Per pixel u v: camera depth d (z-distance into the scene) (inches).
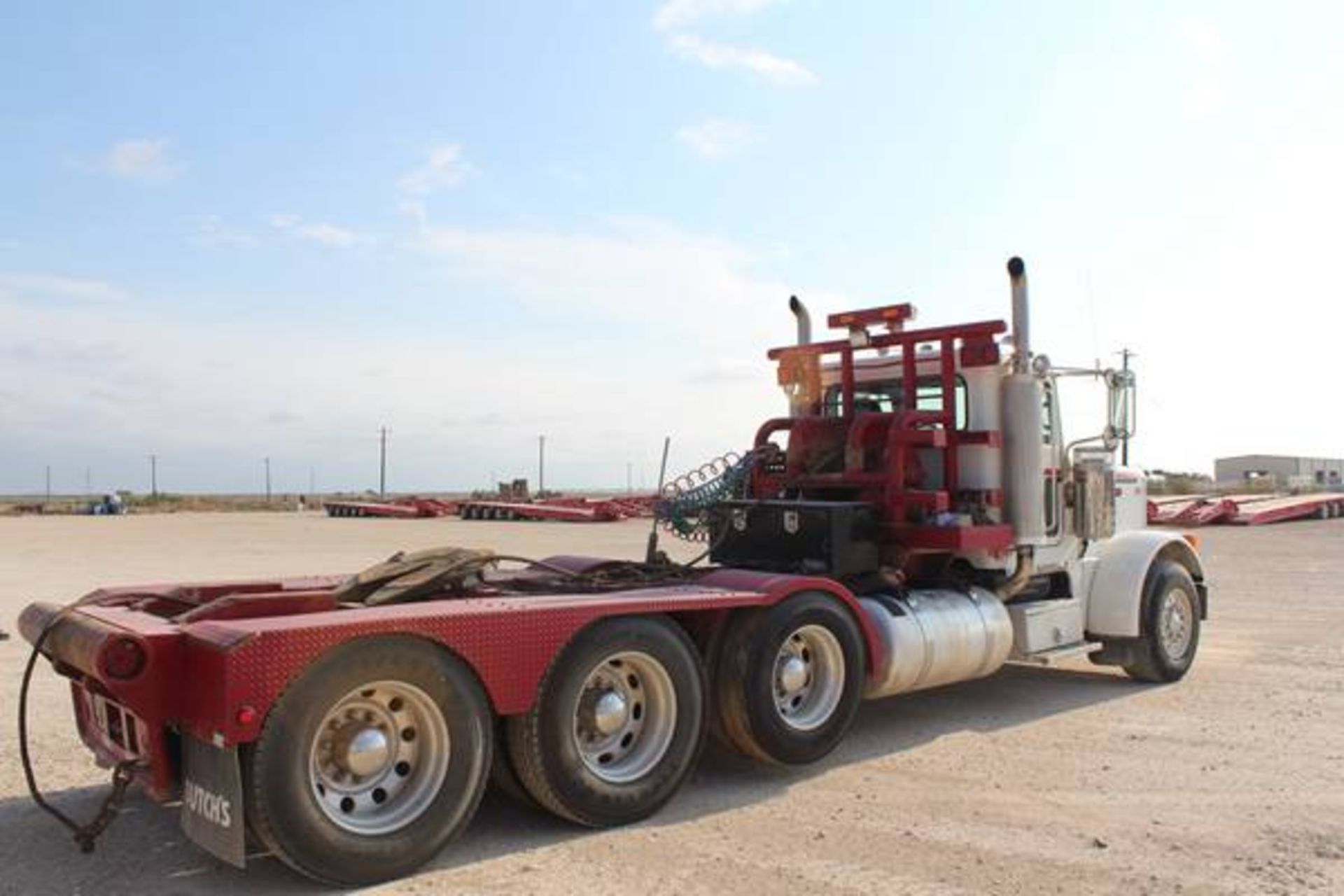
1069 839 217.0
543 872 201.2
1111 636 370.6
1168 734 305.9
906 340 340.2
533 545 1098.7
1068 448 359.6
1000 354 322.0
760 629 256.1
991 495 327.9
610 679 234.8
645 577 290.7
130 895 190.4
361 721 199.2
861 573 311.3
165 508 3243.1
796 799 247.8
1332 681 381.7
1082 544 368.5
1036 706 347.9
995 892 189.5
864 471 330.0
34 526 1819.6
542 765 216.8
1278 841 215.3
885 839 218.5
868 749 292.7
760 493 350.3
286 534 1453.0
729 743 262.1
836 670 272.5
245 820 186.9
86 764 274.1
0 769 269.3
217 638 187.5
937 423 326.3
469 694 207.5
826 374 369.4
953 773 267.9
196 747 191.9
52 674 391.2
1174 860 204.8
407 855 197.3
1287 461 4269.2
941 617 309.7
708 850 212.7
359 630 194.2
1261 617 538.0
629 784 229.5
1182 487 2445.9
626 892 190.1
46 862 206.5
